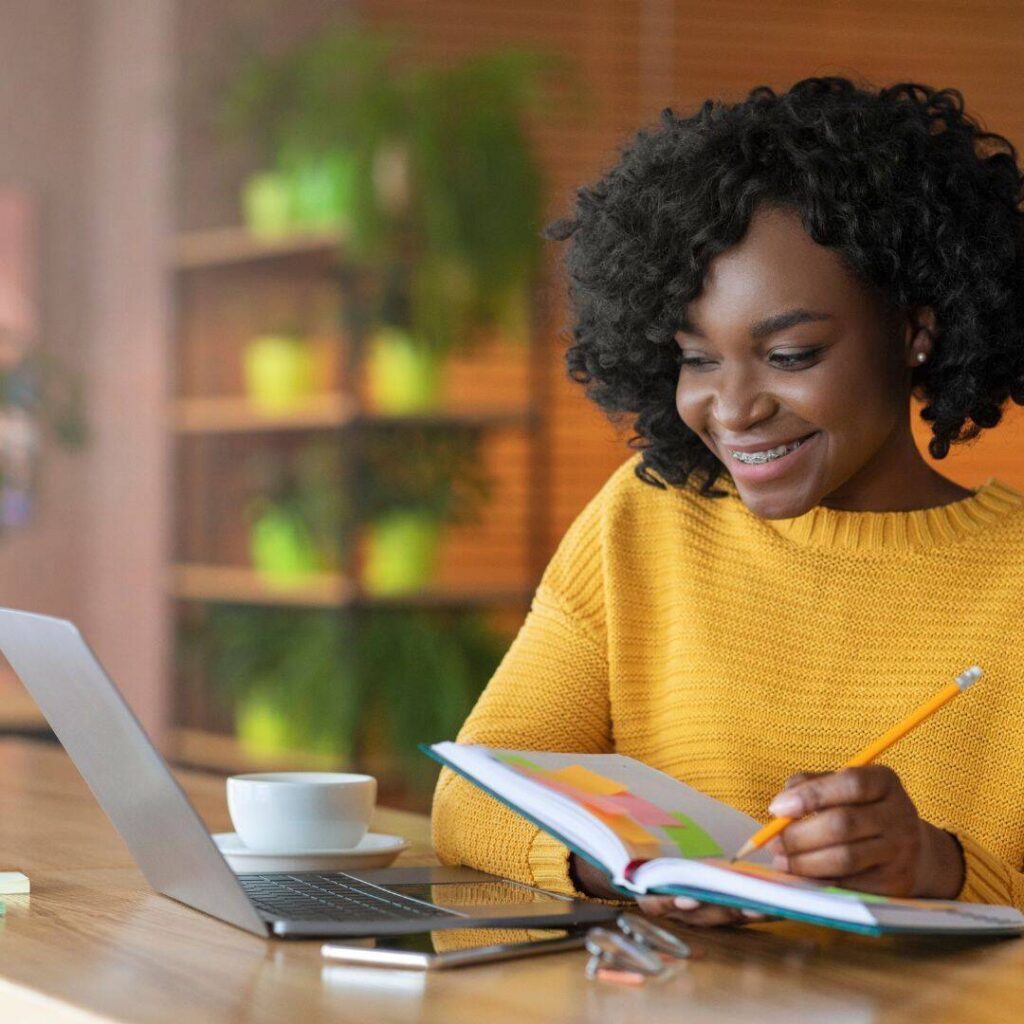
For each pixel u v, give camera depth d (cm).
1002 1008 119
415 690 569
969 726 181
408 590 577
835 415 165
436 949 132
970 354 175
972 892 148
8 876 163
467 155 573
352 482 580
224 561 662
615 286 177
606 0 674
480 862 173
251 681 596
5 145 682
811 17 691
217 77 646
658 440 195
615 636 200
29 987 123
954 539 187
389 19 656
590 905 152
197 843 142
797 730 187
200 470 664
